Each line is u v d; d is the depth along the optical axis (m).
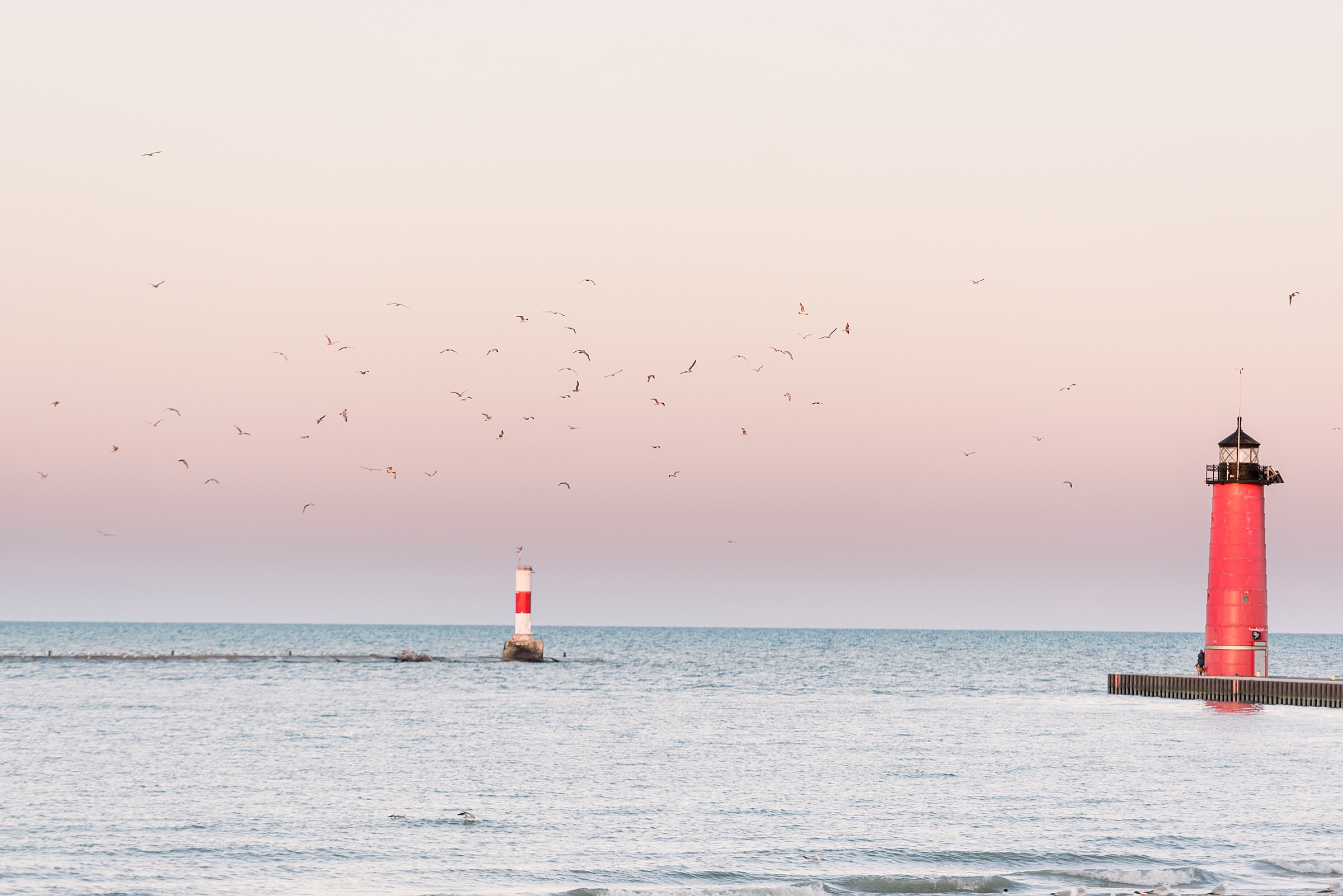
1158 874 49.56
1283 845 55.25
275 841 54.91
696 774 74.50
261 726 100.81
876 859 52.88
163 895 46.09
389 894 46.59
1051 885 48.66
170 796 65.19
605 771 75.62
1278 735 94.88
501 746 87.81
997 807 63.94
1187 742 90.62
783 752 85.44
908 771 76.00
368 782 70.38
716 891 47.00
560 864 51.41
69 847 53.44
